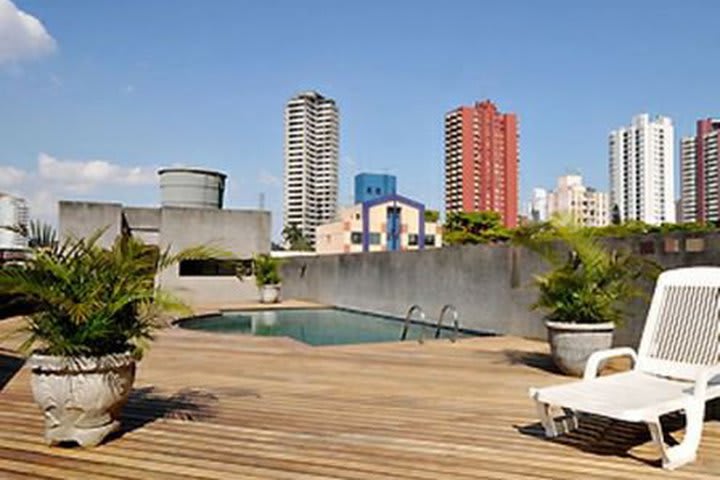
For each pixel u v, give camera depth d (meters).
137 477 3.31
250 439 3.99
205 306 17.55
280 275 20.98
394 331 13.65
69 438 3.78
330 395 5.41
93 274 3.94
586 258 6.50
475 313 11.34
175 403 5.06
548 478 3.27
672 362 4.46
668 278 4.74
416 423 4.40
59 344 3.74
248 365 7.17
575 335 6.22
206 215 20.19
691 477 3.29
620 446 3.84
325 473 3.35
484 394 5.45
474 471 3.38
